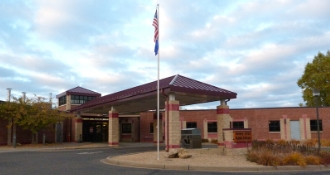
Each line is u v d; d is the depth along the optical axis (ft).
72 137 120.67
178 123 65.62
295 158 45.73
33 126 94.12
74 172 39.27
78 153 69.15
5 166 45.75
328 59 141.28
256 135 119.96
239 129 56.75
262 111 120.78
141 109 106.83
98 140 131.13
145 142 128.06
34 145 95.09
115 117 92.79
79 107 112.88
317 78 138.82
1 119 95.04
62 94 134.21
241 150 56.13
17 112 90.22
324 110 114.01
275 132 118.11
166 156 53.16
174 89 64.64
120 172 39.24
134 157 54.03
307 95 143.84
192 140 74.43
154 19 58.03
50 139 112.16
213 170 42.45
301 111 116.26
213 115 124.88
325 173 40.19
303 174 39.22
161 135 108.37
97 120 131.85
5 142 95.50
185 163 45.83
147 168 43.62
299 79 151.84
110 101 89.20
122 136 136.26
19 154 67.00
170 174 37.73
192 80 76.13
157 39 57.16
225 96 74.13
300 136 114.73
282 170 43.21
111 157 54.85
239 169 42.60
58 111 105.09
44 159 56.08
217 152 61.21
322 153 51.67
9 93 107.04
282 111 118.42
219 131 75.51
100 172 39.22
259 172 41.14
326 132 112.57
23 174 37.81
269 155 46.29
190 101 84.48
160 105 94.22
